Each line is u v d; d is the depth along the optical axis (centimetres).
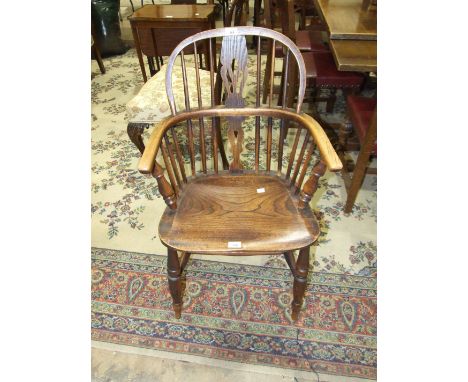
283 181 108
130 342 111
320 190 168
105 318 117
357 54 121
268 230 89
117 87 270
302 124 96
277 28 220
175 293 104
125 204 162
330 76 172
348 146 175
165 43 210
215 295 123
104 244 143
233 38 94
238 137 108
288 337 110
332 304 119
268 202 99
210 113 103
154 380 102
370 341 109
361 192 167
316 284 125
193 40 94
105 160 191
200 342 110
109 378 102
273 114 102
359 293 122
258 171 113
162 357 107
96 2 304
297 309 108
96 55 283
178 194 102
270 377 102
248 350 108
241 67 97
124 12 405
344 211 155
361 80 172
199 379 101
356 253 136
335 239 142
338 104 241
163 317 117
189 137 106
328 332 111
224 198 101
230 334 112
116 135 212
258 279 128
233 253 84
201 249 84
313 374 102
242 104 103
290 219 92
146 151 83
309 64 181
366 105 147
